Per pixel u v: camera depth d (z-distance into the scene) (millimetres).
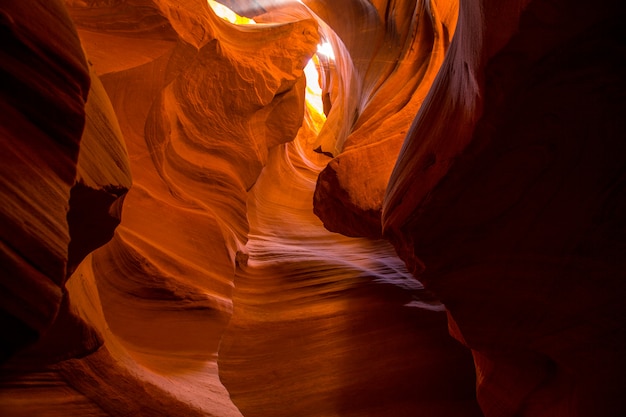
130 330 5113
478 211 2766
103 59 6559
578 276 2648
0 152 1397
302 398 6191
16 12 1499
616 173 2238
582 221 2469
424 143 3363
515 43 2018
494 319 3240
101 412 3420
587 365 2980
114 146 2381
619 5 1754
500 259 2895
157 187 7020
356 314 7582
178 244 6602
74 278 3307
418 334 6965
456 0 7582
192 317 5855
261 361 6727
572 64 2004
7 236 1332
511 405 3910
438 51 7574
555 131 2254
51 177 1559
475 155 2537
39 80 1558
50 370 3162
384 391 6195
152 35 7270
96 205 2172
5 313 1290
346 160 6629
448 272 3098
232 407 5000
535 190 2506
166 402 4105
